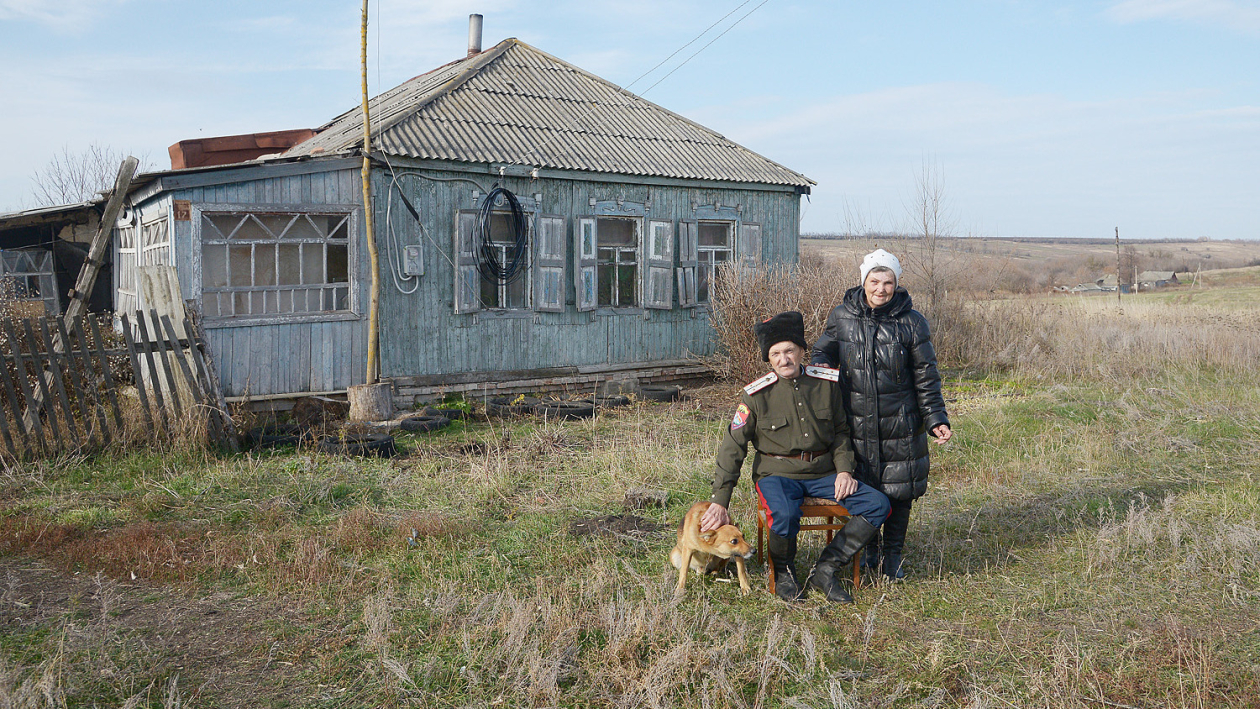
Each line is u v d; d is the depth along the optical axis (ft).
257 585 14.34
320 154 30.40
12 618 12.93
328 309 31.17
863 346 13.85
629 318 39.01
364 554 15.89
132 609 13.38
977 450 24.80
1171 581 14.44
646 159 39.06
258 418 27.94
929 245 51.55
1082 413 30.19
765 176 42.34
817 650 11.76
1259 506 18.20
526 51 44.80
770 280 38.19
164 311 26.21
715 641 11.85
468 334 34.27
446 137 33.91
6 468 20.53
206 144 44.55
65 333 22.59
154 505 18.76
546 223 35.73
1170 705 10.25
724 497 13.84
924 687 10.75
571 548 16.29
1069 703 10.33
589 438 27.40
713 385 39.60
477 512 18.93
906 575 14.85
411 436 27.58
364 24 30.01
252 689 10.75
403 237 32.32
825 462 13.96
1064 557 15.83
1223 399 32.96
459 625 12.55
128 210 35.73
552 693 10.37
